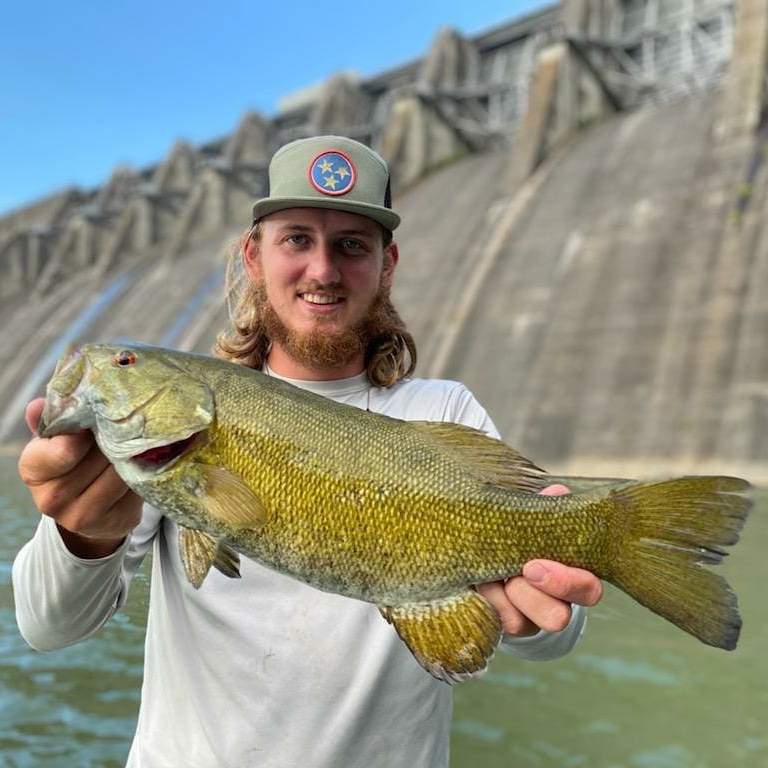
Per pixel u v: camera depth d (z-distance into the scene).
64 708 2.03
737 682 2.34
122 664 2.06
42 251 16.38
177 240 12.10
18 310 14.72
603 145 7.66
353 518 0.82
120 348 0.81
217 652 0.88
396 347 1.05
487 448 0.87
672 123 7.22
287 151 0.97
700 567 0.77
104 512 0.79
